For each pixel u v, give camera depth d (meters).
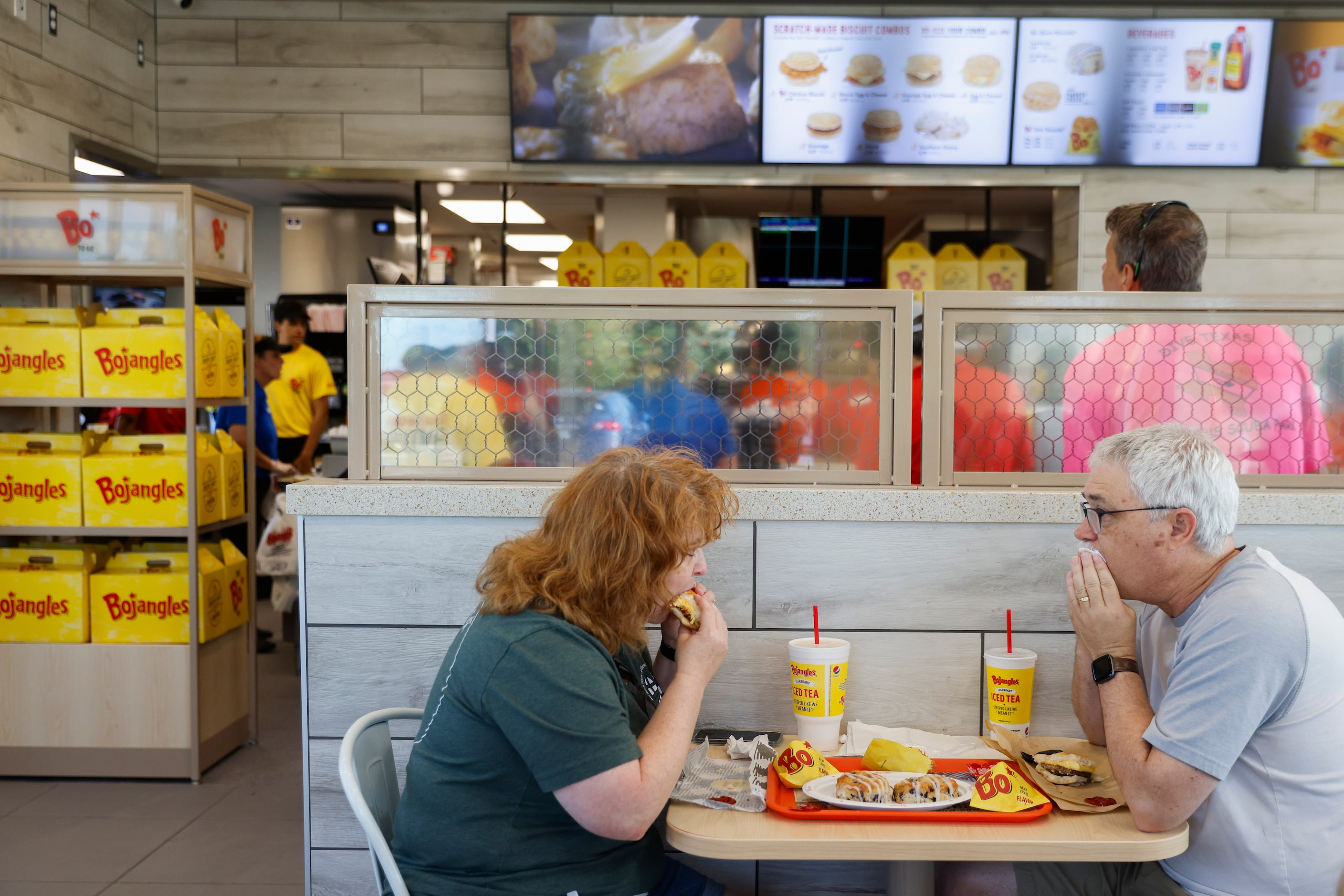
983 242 4.58
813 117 4.20
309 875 1.70
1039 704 1.64
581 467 1.72
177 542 3.13
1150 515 1.27
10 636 2.81
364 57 4.33
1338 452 1.70
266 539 4.13
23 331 2.77
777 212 4.59
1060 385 1.69
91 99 3.86
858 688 1.65
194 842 2.44
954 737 1.54
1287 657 1.17
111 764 2.83
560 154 4.25
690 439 1.72
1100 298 1.68
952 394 1.68
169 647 2.81
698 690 1.25
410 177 4.36
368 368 1.71
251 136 4.35
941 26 4.12
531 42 4.17
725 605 1.64
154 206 2.79
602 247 4.58
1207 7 4.19
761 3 4.21
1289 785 1.19
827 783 1.28
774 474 1.71
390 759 1.44
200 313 2.86
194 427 2.77
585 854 1.23
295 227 5.00
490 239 4.77
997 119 4.19
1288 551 1.61
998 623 1.63
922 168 4.29
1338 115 4.14
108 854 2.36
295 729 3.33
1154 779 1.16
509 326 1.71
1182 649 1.25
